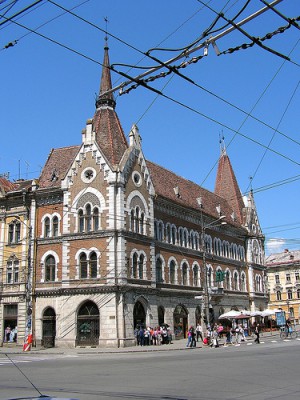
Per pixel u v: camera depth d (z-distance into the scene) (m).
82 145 47.19
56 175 50.28
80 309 44.09
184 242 57.81
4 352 39.72
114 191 44.97
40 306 46.50
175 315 52.91
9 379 19.58
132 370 22.16
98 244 44.38
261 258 81.31
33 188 49.19
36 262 47.69
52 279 46.81
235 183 81.00
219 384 16.78
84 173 46.53
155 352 37.47
